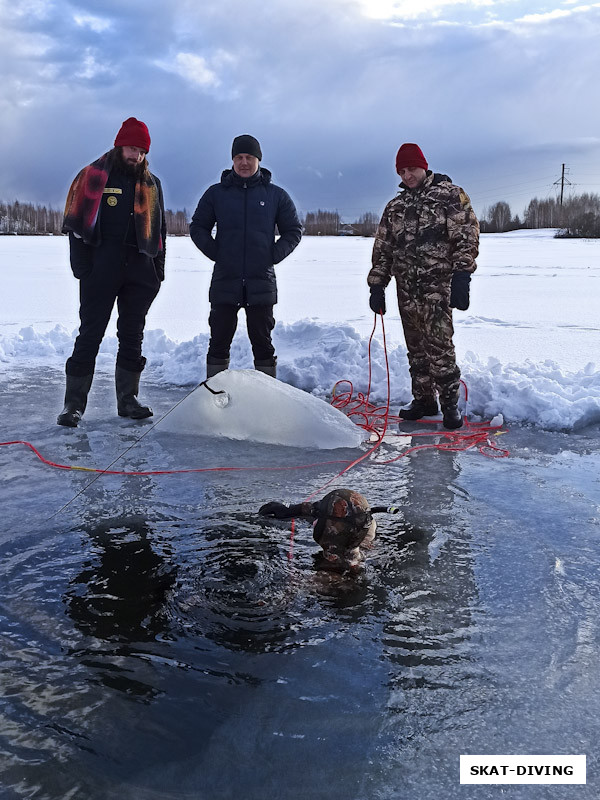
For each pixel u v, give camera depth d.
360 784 1.75
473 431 5.18
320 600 2.62
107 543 3.13
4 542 3.14
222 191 5.65
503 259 32.03
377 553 3.04
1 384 6.59
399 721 1.97
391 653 2.29
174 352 7.51
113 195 5.20
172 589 2.70
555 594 2.69
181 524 3.36
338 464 4.36
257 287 5.68
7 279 19.55
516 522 3.40
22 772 1.77
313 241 64.06
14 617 2.49
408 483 3.99
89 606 2.57
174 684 2.12
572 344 8.52
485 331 9.81
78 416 5.25
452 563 2.95
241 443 4.80
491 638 2.38
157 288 5.53
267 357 5.96
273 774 1.78
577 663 2.25
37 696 2.06
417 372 5.44
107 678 2.14
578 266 26.75
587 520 3.43
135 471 4.19
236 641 2.35
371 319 11.39
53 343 8.36
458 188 5.07
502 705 2.04
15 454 4.51
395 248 5.31
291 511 3.17
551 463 4.38
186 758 1.83
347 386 6.28
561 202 101.50
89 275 5.23
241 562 2.93
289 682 2.13
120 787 1.73
